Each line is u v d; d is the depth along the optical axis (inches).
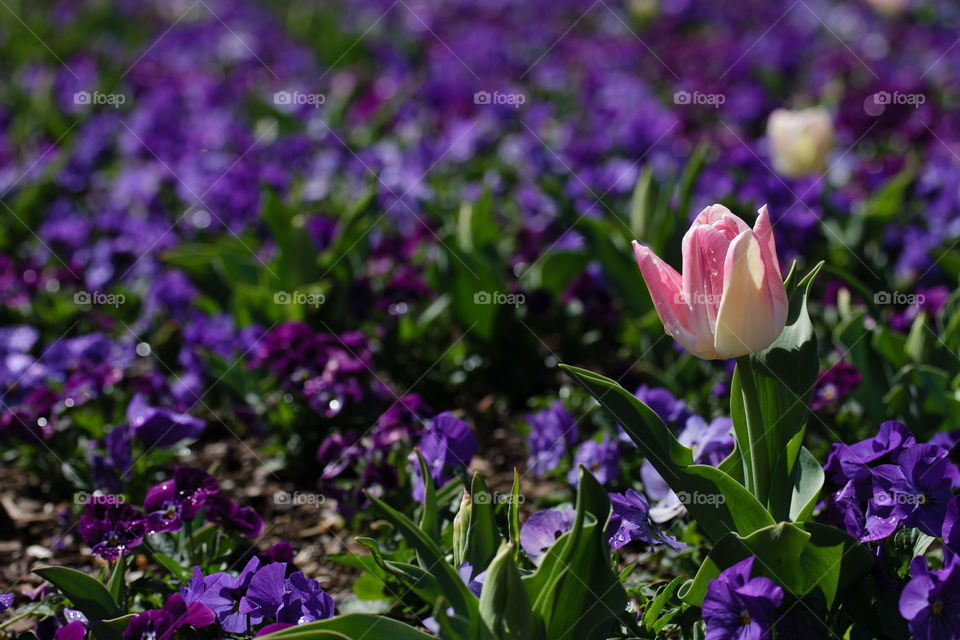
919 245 61.3
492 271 58.0
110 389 54.1
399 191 76.4
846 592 39.9
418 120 102.4
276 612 39.9
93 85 115.1
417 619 42.8
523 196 76.5
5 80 124.8
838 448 41.1
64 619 41.3
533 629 37.5
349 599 43.1
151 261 71.2
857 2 151.4
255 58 132.5
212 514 43.7
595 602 38.4
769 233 37.2
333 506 50.0
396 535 46.1
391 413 48.0
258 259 66.3
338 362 52.4
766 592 37.5
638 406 38.9
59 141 97.6
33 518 49.9
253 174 79.0
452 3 164.9
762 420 39.3
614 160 83.7
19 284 67.0
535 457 48.6
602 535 38.0
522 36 141.2
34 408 51.1
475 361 59.8
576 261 62.3
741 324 37.1
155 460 48.6
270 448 52.5
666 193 57.2
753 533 38.2
